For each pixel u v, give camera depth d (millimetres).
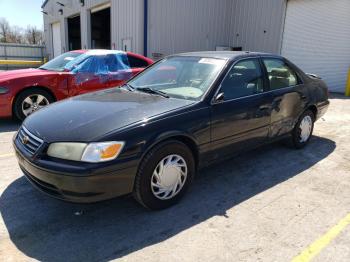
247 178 3916
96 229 2811
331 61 12266
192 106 3227
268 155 4707
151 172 2900
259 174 4039
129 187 2791
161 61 4398
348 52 11742
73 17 19453
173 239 2691
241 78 3799
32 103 6176
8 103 5895
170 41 13258
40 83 6102
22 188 3518
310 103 4828
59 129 2812
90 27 16953
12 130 5828
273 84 4234
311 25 12609
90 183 2562
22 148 2979
